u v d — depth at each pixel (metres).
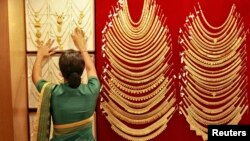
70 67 2.03
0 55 2.05
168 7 2.51
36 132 2.06
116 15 2.49
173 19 2.52
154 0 2.50
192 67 2.55
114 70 2.52
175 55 2.54
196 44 2.53
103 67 2.52
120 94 2.54
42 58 2.36
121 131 2.57
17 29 2.26
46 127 2.06
